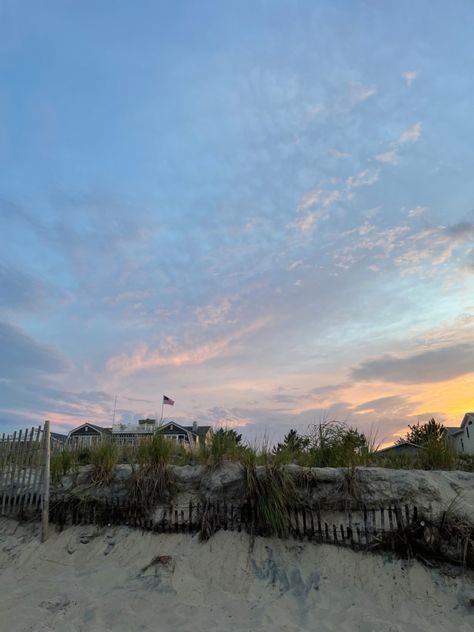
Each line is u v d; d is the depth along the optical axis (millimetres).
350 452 8797
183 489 8070
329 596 6195
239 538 7219
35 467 8469
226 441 8406
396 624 5625
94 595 6352
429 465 9578
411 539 6668
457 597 5988
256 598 6246
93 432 39125
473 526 6570
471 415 38969
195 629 5547
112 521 7949
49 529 8141
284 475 7414
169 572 6703
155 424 10773
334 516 7289
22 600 6387
